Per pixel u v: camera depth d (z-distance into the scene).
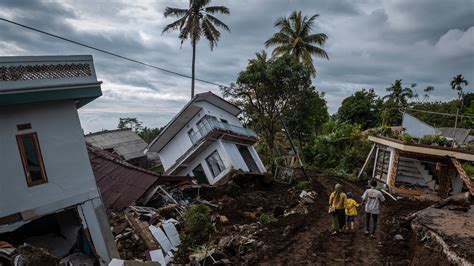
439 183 17.89
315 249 9.71
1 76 8.80
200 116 22.92
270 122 29.73
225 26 30.61
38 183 9.44
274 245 10.09
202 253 9.98
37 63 9.38
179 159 22.48
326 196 18.48
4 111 9.05
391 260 8.90
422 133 20.39
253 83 27.73
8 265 6.62
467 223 8.71
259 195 18.94
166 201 15.38
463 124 43.62
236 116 29.75
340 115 45.81
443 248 7.60
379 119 44.59
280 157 30.23
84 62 10.30
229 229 12.55
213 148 22.28
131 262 8.04
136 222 11.77
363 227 11.72
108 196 15.16
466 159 16.78
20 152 9.23
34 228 11.27
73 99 10.16
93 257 10.39
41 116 9.67
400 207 14.53
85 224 10.17
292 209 15.62
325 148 30.64
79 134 10.37
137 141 36.91
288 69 27.05
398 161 18.77
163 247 11.02
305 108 29.00
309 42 35.03
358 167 26.56
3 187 8.88
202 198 17.47
